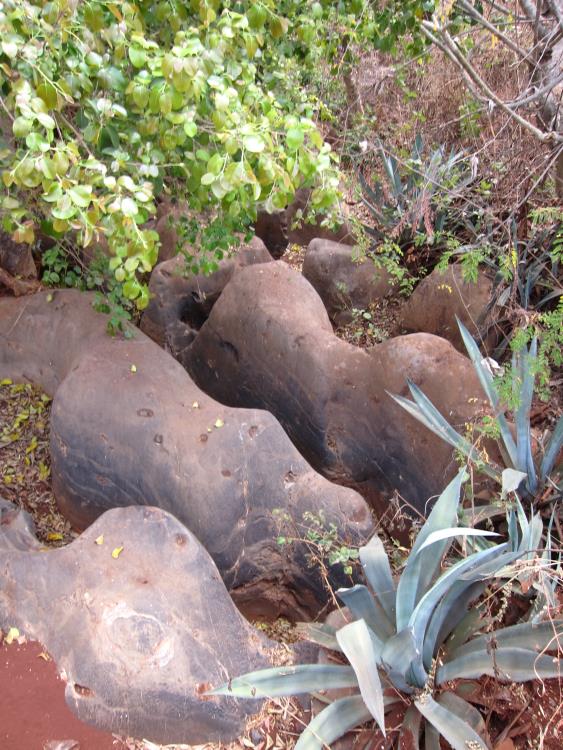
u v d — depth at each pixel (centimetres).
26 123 195
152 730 251
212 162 222
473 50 518
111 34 219
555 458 352
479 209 457
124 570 280
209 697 255
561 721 232
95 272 424
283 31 272
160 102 218
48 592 276
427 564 265
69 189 201
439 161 508
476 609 270
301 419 439
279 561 355
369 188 574
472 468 326
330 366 426
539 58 391
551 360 404
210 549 345
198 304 520
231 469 351
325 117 468
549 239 435
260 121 248
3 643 266
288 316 447
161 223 548
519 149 440
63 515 388
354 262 556
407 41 536
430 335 414
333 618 285
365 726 251
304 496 350
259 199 251
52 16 207
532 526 290
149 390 373
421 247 550
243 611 365
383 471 416
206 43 238
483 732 242
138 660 256
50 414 405
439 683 256
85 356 390
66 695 253
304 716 262
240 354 466
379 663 255
